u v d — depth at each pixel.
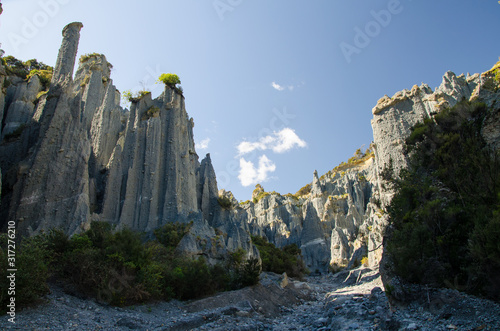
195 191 61.53
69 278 25.98
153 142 56.91
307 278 70.88
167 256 39.03
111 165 53.16
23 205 36.84
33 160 39.66
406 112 59.03
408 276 21.47
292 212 125.81
